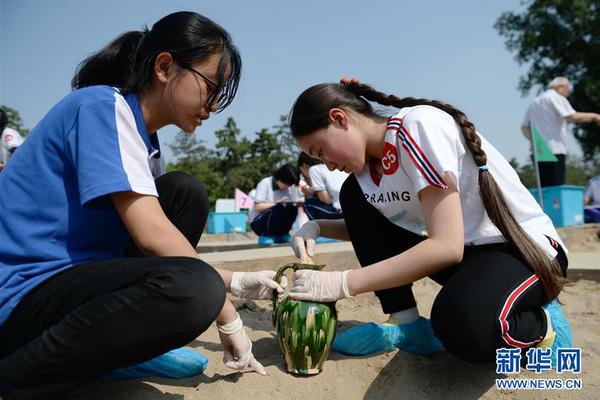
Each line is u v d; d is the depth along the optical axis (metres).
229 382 1.70
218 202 11.90
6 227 1.44
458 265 1.89
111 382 1.70
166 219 1.45
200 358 1.80
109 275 1.38
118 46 1.65
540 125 6.54
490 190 1.72
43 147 1.45
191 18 1.50
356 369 1.86
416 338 1.96
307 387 1.73
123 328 1.33
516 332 1.64
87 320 1.32
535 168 6.31
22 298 1.40
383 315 2.62
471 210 1.83
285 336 1.75
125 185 1.37
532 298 1.70
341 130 1.78
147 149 1.54
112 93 1.48
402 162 1.75
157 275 1.34
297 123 1.80
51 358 1.33
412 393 1.70
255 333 2.33
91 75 1.66
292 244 2.20
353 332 1.97
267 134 30.41
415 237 2.06
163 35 1.49
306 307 1.73
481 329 1.55
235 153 29.77
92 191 1.36
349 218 2.12
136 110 1.51
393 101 1.88
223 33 1.53
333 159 1.81
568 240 5.93
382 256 2.11
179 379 1.76
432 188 1.66
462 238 1.64
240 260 3.43
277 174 6.64
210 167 29.97
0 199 1.46
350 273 1.72
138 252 2.00
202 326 1.40
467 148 1.75
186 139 30.73
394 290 1.99
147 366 1.72
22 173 1.45
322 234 2.29
